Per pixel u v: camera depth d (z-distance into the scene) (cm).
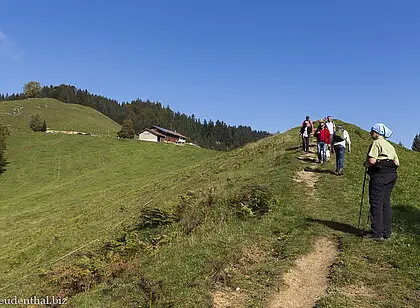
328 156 2081
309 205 1288
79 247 1862
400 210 1204
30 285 1380
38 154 7212
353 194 1426
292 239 969
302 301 682
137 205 2519
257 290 721
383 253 831
